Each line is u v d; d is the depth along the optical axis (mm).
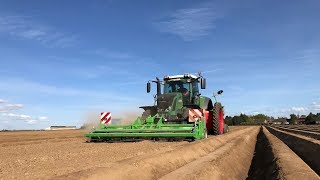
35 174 6656
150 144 13727
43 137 20984
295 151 18531
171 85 19391
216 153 12750
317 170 12086
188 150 11273
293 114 136750
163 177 7660
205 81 18750
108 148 12211
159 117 16984
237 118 114250
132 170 7258
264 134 32156
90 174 6066
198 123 15555
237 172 12094
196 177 7922
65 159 9227
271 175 10188
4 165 8094
